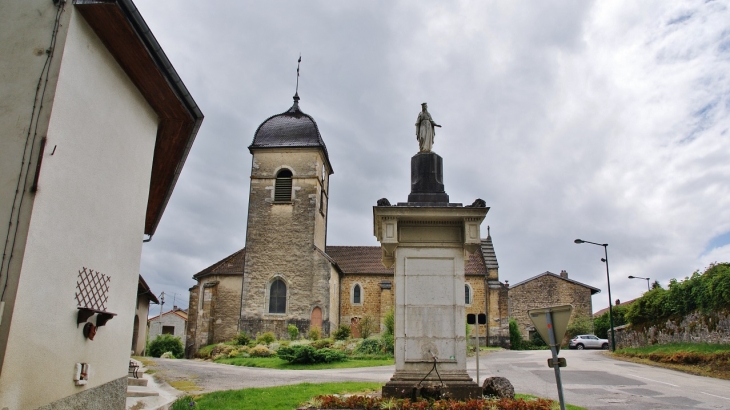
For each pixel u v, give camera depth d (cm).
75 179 686
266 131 3650
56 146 636
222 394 1250
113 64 778
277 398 1181
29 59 636
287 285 3422
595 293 5028
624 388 1527
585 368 2136
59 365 664
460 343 1098
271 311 3409
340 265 4122
